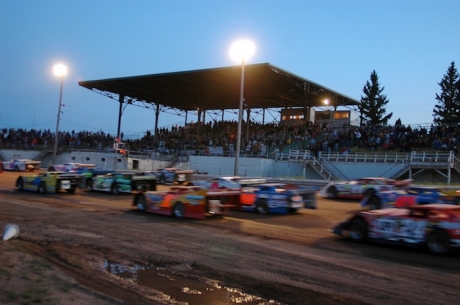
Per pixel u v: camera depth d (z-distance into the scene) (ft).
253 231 38.58
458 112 200.85
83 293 19.39
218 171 135.54
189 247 31.40
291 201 50.14
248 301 20.53
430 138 115.65
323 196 74.49
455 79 216.74
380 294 21.44
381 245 33.30
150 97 184.03
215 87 157.58
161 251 30.09
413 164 102.06
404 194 50.98
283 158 128.36
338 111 168.55
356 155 112.78
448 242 29.14
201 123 199.93
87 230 37.58
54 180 70.28
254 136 159.53
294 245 32.65
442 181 101.55
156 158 154.10
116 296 20.34
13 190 74.23
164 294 21.30
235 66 124.57
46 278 21.06
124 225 40.70
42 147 177.88
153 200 49.62
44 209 50.57
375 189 66.69
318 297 21.06
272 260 27.89
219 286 22.71
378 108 248.93
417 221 30.76
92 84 161.79
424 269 26.04
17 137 195.52
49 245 31.07
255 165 125.29
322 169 115.14
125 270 25.43
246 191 53.26
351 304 20.11
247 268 26.00
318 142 132.16
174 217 46.85
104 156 151.02
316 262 27.53
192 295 21.26
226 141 158.81
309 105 174.19
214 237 35.35
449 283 23.25
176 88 164.04
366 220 33.68
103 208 53.26
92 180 75.97
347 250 31.22
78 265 25.94
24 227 38.04
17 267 22.50
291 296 21.21
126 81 153.79
